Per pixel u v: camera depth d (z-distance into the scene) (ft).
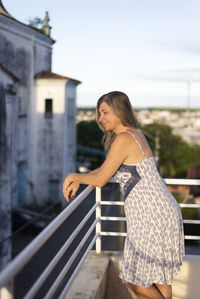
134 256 6.79
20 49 56.65
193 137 215.72
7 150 44.65
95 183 6.98
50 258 24.18
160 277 6.61
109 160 6.77
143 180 6.74
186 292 9.56
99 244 10.08
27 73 59.31
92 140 161.79
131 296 9.79
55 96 62.34
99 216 9.76
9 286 4.04
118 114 6.96
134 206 6.77
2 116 43.42
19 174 60.90
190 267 9.52
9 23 52.11
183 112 384.27
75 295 7.89
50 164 63.52
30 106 60.70
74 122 70.59
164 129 202.90
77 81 67.26
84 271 9.04
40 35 61.52
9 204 45.29
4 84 43.42
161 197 6.71
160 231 6.61
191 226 55.36
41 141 63.16
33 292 4.73
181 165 195.11
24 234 48.80
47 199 63.57
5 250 43.65
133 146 6.76
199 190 75.36
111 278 9.88
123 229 31.19
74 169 72.49
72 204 6.40
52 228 5.24
